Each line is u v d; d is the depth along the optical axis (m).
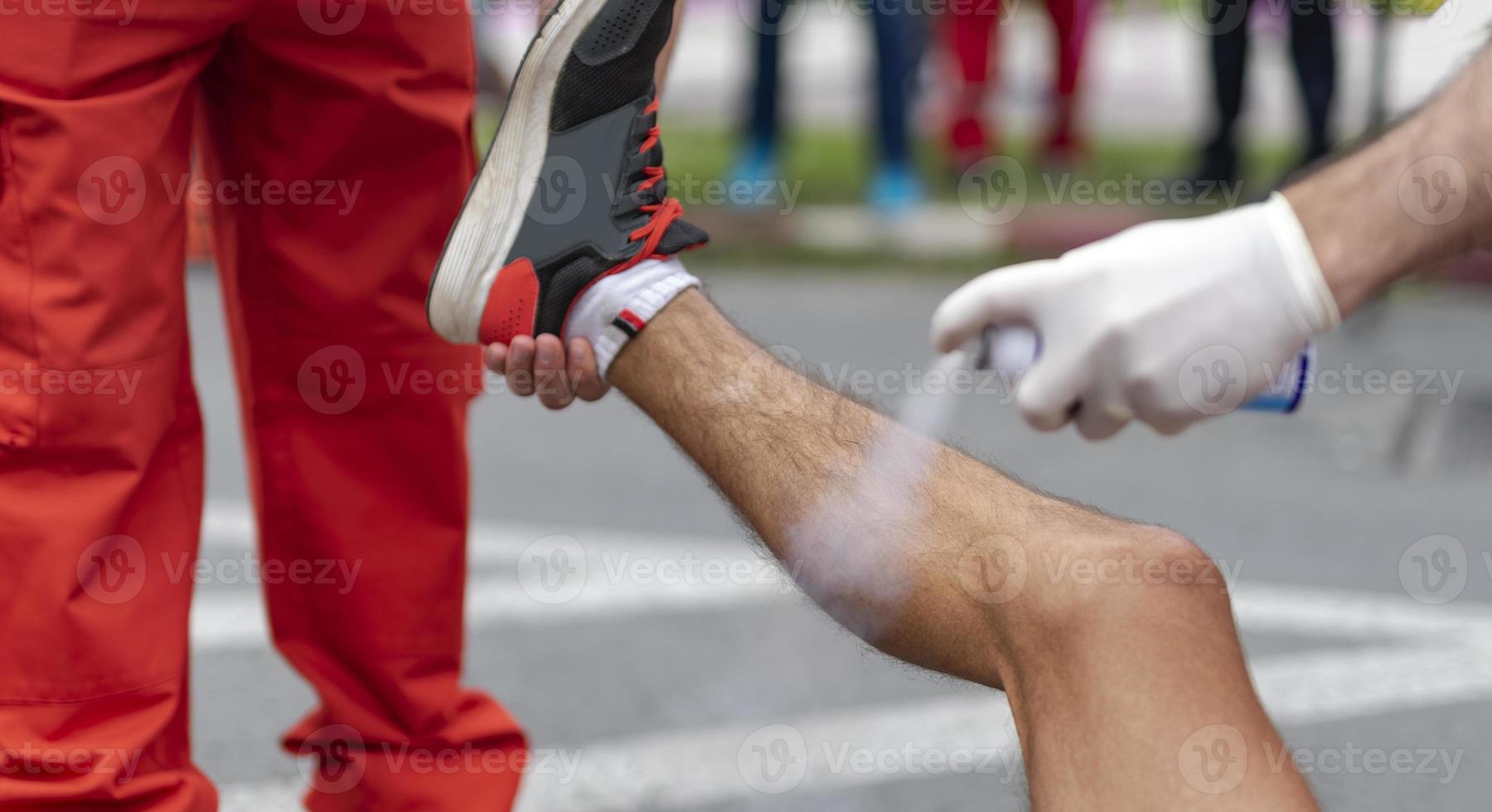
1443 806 8.28
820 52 57.75
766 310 21.52
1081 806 4.54
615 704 9.48
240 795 8.23
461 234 6.32
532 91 6.27
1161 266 4.64
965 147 28.94
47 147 5.74
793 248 25.23
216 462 14.46
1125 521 5.10
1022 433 16.20
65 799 5.89
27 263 5.80
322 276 6.57
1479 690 9.88
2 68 5.71
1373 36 21.83
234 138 6.62
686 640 10.54
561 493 13.88
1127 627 4.65
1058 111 30.47
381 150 6.45
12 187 5.79
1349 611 11.37
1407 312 22.56
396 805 6.85
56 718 5.95
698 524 13.01
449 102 6.51
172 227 6.16
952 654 5.14
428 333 6.69
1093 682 4.62
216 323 19.98
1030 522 5.05
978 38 28.53
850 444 5.37
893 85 26.02
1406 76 24.94
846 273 24.08
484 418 16.66
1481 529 13.53
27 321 5.81
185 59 6.12
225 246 6.86
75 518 5.89
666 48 6.86
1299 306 4.52
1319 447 16.12
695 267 24.17
